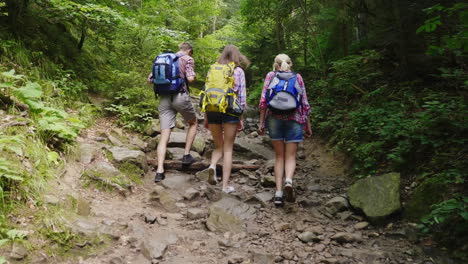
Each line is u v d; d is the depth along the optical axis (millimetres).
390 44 5918
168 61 4277
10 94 3971
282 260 2766
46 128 3652
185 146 4820
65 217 2840
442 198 3125
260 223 3469
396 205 3318
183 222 3408
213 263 2709
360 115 4930
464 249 2670
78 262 2496
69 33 6688
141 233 3021
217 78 3863
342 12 6961
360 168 4375
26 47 5211
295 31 8562
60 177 3424
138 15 7488
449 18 4383
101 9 5352
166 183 4156
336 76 6695
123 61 7402
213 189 4082
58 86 5160
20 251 2324
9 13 5125
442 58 4984
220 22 17688
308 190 4207
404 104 4824
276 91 3680
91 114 5250
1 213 2537
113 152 4316
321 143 5668
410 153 3990
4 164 2703
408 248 2887
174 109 4465
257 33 11281
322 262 2723
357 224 3336
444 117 3773
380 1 6066
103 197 3549
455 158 3488
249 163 5059
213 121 3979
